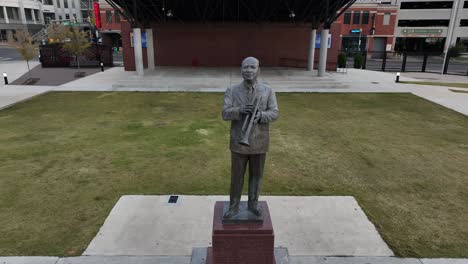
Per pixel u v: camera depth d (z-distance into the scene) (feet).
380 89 64.13
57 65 96.63
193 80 65.26
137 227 18.94
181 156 29.58
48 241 17.67
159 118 42.39
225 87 62.49
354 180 25.46
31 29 233.55
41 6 241.55
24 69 91.97
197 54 87.92
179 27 85.46
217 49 87.51
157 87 62.03
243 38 86.58
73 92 59.06
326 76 71.26
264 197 22.39
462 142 34.73
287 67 87.51
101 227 18.94
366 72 91.09
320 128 39.09
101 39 172.55
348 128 39.24
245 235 13.73
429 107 50.34
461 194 23.47
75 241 17.69
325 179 25.57
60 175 25.71
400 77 83.30
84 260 16.15
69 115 43.75
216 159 28.96
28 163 27.96
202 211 20.59
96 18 140.56
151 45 80.43
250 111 12.48
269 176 25.89
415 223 19.76
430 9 186.29
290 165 28.12
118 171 26.48
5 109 47.03
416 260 16.43
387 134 37.14
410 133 37.65
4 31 216.33
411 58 163.84
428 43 194.90
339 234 18.52
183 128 37.96
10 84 67.36
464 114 46.50
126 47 86.38
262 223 13.93
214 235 13.71
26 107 48.14
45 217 19.97
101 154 30.01
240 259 14.10
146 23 78.23
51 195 22.63
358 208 21.24
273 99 13.25
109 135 35.47
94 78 74.59
